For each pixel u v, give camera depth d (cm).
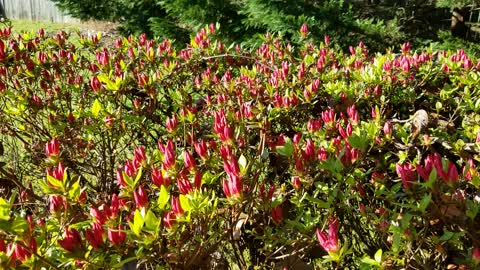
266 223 175
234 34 911
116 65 299
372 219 177
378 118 210
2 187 245
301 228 158
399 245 140
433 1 1206
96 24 1545
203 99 282
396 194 162
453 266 147
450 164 135
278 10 871
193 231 145
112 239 130
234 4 905
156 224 129
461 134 222
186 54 328
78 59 352
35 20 1950
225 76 284
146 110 268
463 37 1170
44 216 200
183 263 141
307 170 171
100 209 156
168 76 294
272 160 200
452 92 272
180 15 934
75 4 1086
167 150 157
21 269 132
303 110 248
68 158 255
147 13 1029
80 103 277
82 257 129
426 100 288
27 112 313
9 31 372
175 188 169
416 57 308
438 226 157
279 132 245
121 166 259
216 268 163
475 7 1147
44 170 282
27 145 282
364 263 144
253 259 187
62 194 150
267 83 266
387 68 278
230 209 160
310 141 172
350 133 189
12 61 316
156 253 137
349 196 171
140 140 279
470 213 138
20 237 132
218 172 176
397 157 205
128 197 152
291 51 352
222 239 154
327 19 870
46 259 133
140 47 349
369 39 890
